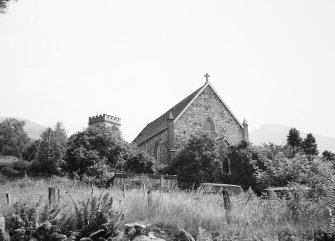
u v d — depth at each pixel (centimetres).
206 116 5000
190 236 1108
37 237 1028
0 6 1908
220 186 2656
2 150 7338
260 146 4069
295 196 1519
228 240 1117
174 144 4709
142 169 4359
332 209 1375
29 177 3803
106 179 3653
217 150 4209
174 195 1605
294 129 5994
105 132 4484
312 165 1888
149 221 1267
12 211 1131
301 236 1200
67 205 1320
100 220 1089
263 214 1420
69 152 4359
